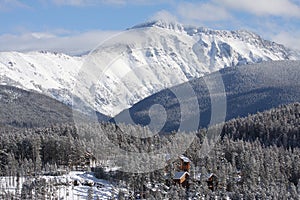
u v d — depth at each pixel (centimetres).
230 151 15700
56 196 12788
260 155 15038
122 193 11438
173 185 11612
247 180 13038
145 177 11531
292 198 11975
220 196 12194
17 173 13975
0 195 12631
